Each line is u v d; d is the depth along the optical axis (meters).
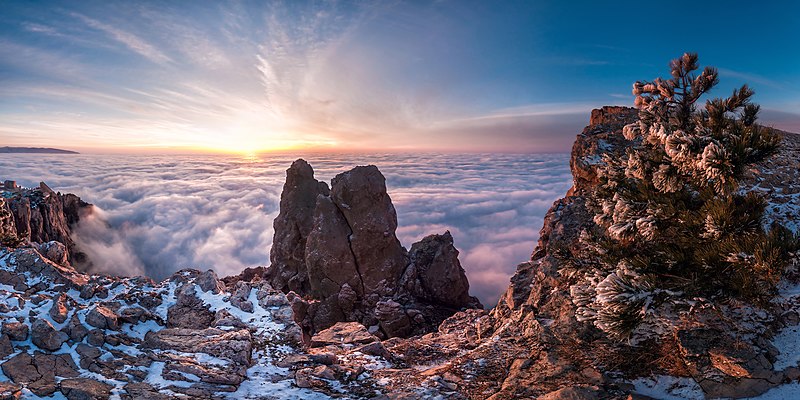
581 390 9.97
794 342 9.88
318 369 12.20
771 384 9.23
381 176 34.66
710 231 9.15
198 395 10.16
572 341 12.00
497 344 13.06
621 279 9.46
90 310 12.56
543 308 13.70
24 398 9.02
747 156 8.87
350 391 11.30
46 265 14.54
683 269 9.89
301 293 35.16
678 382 10.02
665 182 10.07
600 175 12.10
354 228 33.16
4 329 10.95
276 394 10.78
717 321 10.72
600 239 11.85
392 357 14.38
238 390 10.77
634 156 10.83
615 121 21.31
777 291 9.92
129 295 14.52
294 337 13.85
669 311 11.26
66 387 9.50
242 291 15.86
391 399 10.68
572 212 17.58
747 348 9.87
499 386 11.11
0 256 14.81
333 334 17.06
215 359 11.78
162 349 12.05
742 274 9.18
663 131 9.72
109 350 11.49
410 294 32.41
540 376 11.00
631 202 10.65
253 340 13.42
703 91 10.33
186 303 14.83
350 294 31.45
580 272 11.71
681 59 10.45
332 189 34.53
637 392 9.99
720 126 9.62
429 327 29.61
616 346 11.36
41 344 10.89
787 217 13.08
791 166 15.64
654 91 10.94
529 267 17.17
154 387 10.20
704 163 8.88
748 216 9.17
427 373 12.27
